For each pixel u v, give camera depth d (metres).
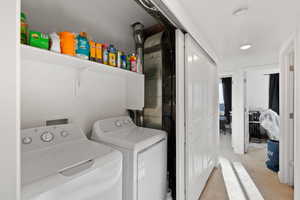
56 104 1.20
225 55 2.74
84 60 1.08
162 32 1.71
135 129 1.61
